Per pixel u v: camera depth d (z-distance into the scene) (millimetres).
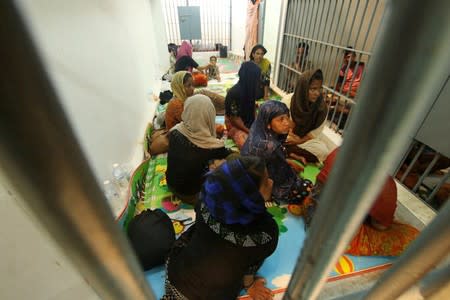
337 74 1954
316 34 2287
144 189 1635
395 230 1161
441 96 1059
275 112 1363
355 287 1045
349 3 1763
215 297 847
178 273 874
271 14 3514
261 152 1396
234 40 6180
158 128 2385
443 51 131
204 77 3646
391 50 141
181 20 5922
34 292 591
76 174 157
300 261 300
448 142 1069
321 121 1838
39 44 113
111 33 1604
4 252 522
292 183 1470
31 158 132
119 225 215
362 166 192
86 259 208
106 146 1302
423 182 1322
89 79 1180
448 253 226
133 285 254
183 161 1386
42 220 178
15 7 92
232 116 2145
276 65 3297
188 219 1416
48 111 124
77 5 1136
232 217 813
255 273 1055
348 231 239
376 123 169
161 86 3471
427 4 117
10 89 104
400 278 269
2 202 510
